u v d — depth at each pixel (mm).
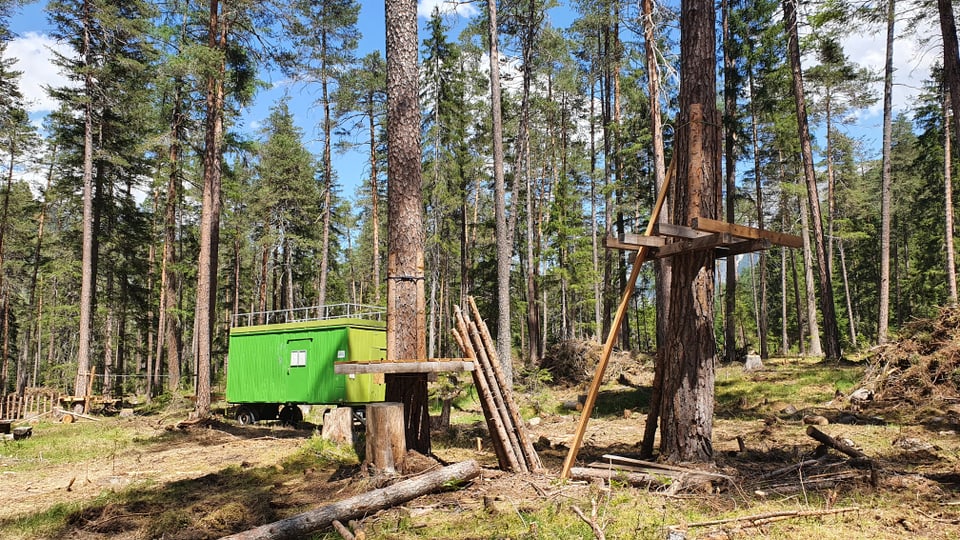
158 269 32844
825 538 4207
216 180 21328
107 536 5840
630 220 29391
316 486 7062
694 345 6816
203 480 8266
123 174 27406
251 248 43094
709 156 7078
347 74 25984
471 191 32594
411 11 8258
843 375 15195
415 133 8094
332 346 13891
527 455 7152
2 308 40844
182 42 18609
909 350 12547
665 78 13672
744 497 5465
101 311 33125
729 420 12062
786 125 23641
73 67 21844
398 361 7008
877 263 45281
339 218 35781
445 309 39531
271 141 34188
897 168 40000
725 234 6285
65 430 16281
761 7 21969
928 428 9188
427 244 31875
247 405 15953
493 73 15773
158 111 23703
